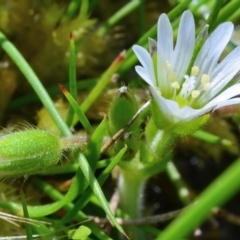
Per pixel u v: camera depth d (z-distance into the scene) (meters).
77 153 0.06
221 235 0.08
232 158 0.09
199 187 0.08
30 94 0.08
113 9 0.09
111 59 0.08
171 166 0.08
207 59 0.06
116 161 0.06
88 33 0.08
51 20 0.08
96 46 0.08
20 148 0.05
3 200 0.07
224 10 0.07
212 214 0.07
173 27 0.07
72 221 0.07
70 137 0.06
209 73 0.06
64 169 0.07
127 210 0.07
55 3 0.08
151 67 0.05
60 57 0.08
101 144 0.06
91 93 0.07
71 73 0.06
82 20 0.08
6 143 0.05
